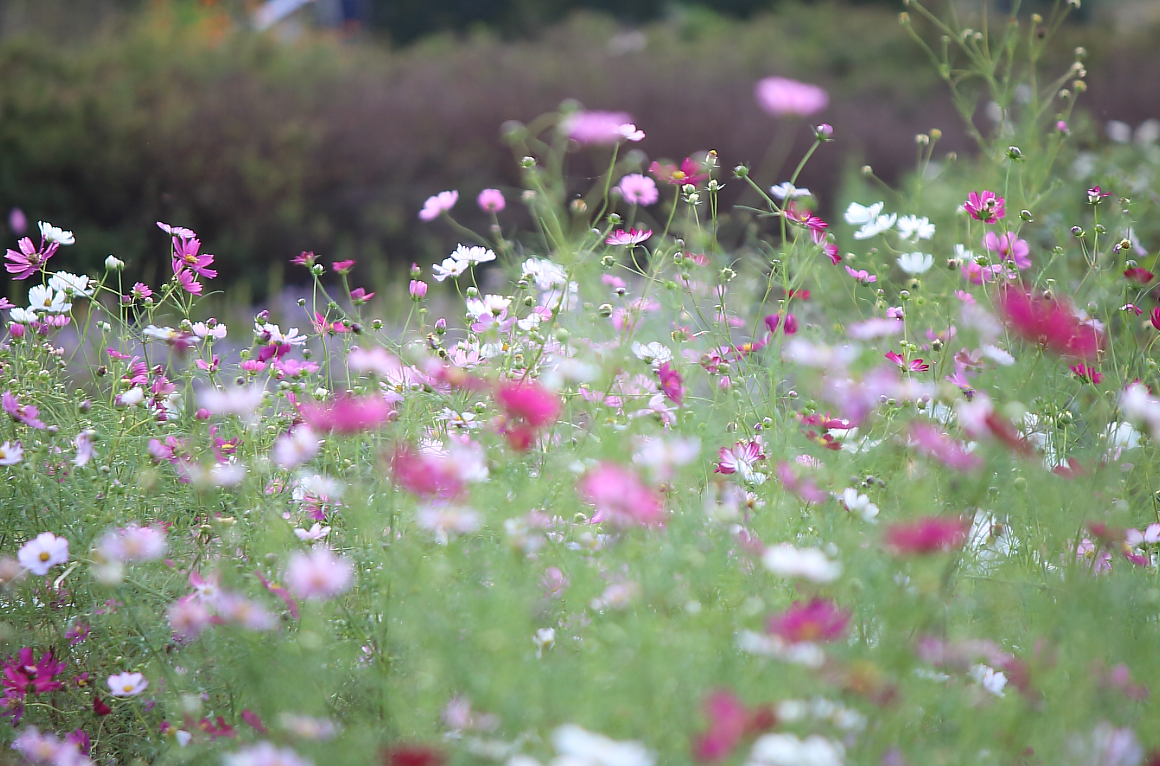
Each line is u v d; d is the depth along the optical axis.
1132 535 3.96
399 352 4.18
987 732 3.59
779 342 4.23
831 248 4.39
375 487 3.99
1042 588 3.79
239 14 18.83
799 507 3.99
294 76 12.41
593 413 4.11
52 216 9.13
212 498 4.00
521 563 3.73
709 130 11.80
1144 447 4.10
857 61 17.33
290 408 4.18
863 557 3.71
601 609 3.73
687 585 3.74
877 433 4.18
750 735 3.44
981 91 14.51
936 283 4.84
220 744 3.69
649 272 4.46
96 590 3.92
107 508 3.97
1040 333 3.87
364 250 9.43
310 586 3.68
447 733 3.64
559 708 3.57
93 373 4.20
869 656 3.66
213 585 3.79
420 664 3.72
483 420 4.08
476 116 11.86
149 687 3.86
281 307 7.75
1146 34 17.75
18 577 3.88
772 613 3.65
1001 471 4.00
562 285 4.28
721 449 4.06
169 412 4.13
